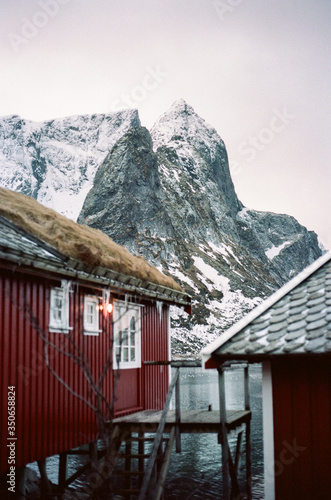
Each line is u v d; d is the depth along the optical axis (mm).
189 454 25656
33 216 14102
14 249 9727
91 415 12953
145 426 12055
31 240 11836
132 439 11781
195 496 18141
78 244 12703
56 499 13328
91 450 13109
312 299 8125
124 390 14352
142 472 10891
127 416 13633
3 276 9969
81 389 12484
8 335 10000
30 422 10523
